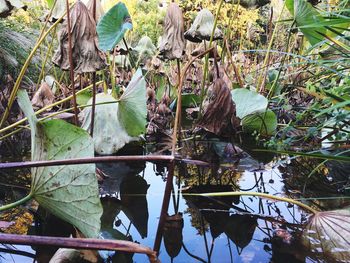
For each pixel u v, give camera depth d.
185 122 1.97
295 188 0.88
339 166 1.07
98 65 0.94
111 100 1.24
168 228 0.68
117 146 1.18
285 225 0.66
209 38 1.44
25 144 1.45
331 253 0.54
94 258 0.54
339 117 0.85
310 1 1.42
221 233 0.64
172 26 1.41
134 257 0.55
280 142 1.29
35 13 3.08
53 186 0.56
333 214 0.64
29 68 2.71
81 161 0.50
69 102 1.79
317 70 1.82
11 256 0.56
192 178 1.00
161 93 2.41
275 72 2.09
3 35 2.56
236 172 1.04
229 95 1.19
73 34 0.91
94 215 0.54
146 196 0.86
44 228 0.66
